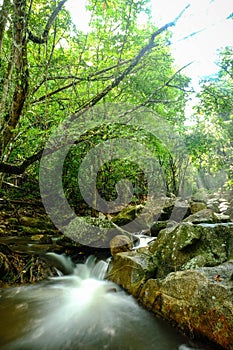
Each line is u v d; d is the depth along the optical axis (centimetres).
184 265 410
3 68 486
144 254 505
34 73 508
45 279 496
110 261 546
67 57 586
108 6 464
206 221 677
